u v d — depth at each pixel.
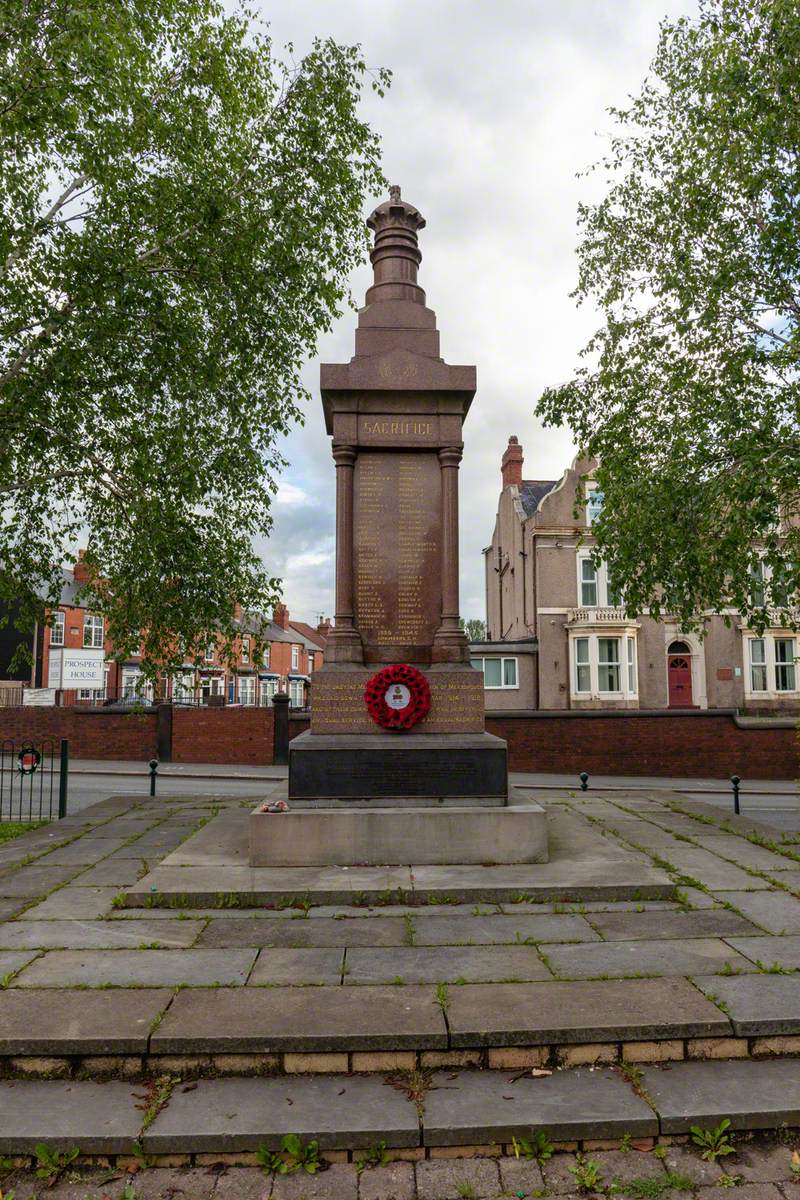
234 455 13.01
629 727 23.77
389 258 9.42
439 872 7.19
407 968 5.18
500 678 31.89
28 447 11.94
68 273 10.87
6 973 5.11
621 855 7.86
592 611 31.17
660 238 13.87
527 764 23.84
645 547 12.58
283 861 7.46
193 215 12.04
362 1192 3.45
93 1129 3.70
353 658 8.57
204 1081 4.15
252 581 13.60
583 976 5.03
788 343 11.77
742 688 32.00
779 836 9.32
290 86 13.71
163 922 6.12
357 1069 4.24
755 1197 3.40
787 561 10.66
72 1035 4.25
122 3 11.33
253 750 26.02
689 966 5.19
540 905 6.54
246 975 5.07
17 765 24.50
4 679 42.31
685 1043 4.35
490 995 4.74
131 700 32.41
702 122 12.98
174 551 12.38
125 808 11.90
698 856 8.28
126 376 11.68
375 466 8.98
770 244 12.23
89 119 10.77
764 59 11.91
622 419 13.69
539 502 33.50
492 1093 4.00
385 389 8.86
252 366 13.39
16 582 13.95
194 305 12.99
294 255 13.29
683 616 13.24
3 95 10.23
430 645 8.80
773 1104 3.87
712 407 12.38
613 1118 3.76
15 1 10.25
